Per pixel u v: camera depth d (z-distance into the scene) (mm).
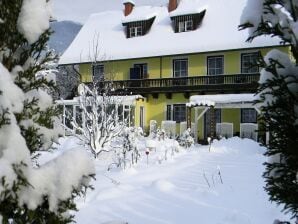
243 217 5824
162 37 26594
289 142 2930
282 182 2986
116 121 14391
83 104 14375
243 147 16656
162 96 25844
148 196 7531
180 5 27609
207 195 7551
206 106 20438
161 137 19062
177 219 5977
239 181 9086
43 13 2744
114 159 12852
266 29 3051
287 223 3283
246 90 22594
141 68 26641
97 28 30875
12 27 2693
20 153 2418
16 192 2469
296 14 2904
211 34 24656
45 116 2896
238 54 23219
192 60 24797
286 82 2914
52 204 2541
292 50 3025
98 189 8156
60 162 2678
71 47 29516
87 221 5840
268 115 3016
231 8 26234
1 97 2436
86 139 13664
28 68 2908
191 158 13773
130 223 5770
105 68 27500
